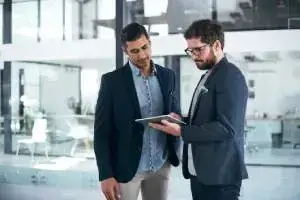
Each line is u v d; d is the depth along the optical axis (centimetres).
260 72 449
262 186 416
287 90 455
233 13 461
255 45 439
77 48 518
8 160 546
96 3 493
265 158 461
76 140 529
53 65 548
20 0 571
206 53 184
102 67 488
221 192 184
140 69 212
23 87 577
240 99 175
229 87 174
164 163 223
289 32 433
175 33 439
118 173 212
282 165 446
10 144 580
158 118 188
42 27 554
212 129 173
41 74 561
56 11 540
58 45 538
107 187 207
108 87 211
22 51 569
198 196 193
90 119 521
